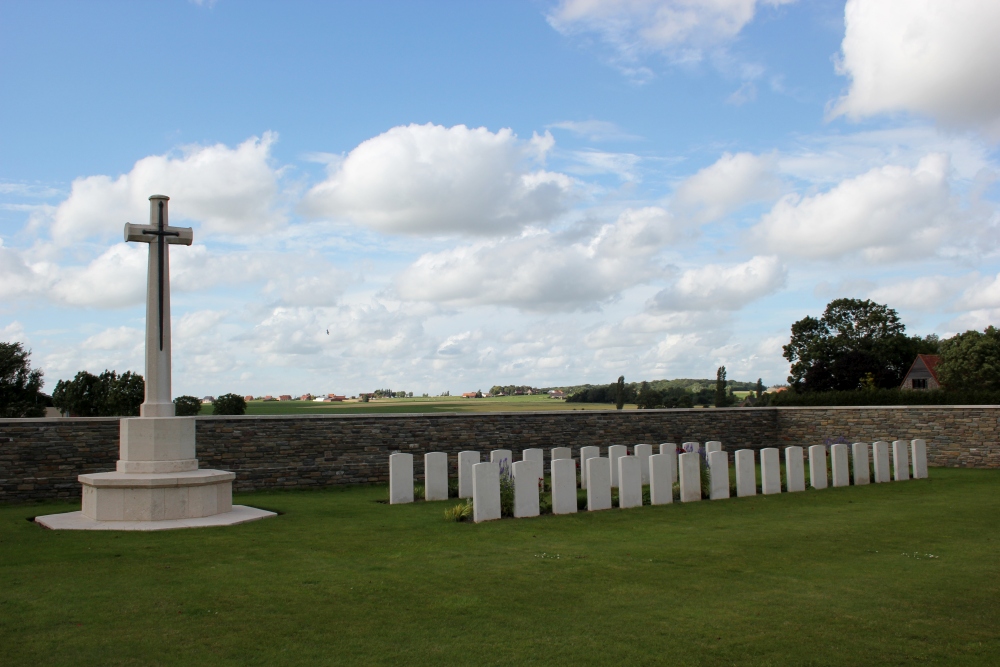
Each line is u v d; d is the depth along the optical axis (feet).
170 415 43.04
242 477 57.62
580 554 32.40
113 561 30.19
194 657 19.67
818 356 215.72
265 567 29.32
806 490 56.54
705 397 235.40
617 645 20.97
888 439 78.95
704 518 42.75
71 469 52.29
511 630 22.12
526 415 70.90
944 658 20.24
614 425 75.82
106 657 19.61
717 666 19.58
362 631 21.85
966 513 44.88
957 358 191.62
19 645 20.39
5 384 157.17
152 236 42.73
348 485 61.31
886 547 34.47
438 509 45.83
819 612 24.16
